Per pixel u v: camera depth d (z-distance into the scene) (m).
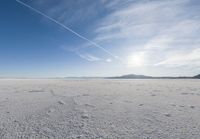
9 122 6.81
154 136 5.35
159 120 7.23
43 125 6.45
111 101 12.33
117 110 9.22
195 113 8.51
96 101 12.31
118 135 5.45
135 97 14.63
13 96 14.73
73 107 9.98
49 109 9.36
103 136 5.37
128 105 10.77
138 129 6.04
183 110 9.26
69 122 6.88
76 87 26.42
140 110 9.26
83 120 7.21
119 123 6.79
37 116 7.81
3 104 10.80
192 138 5.15
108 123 6.78
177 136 5.32
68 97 14.32
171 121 7.05
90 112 8.72
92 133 5.62
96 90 21.27
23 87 25.77
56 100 12.61
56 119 7.32
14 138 5.14
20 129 5.96
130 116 7.93
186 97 14.66
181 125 6.48
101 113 8.49
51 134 5.50
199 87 27.23
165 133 5.60
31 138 5.16
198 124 6.58
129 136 5.37
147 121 7.07
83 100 12.73
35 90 20.52
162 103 11.54
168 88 25.20
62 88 24.11
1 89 21.84
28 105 10.51
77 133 5.62
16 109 9.30
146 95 16.08
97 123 6.77
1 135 5.37
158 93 17.88
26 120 7.13
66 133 5.61
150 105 10.75
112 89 22.97
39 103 11.27
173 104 11.17
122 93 17.80
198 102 11.94
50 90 20.69
